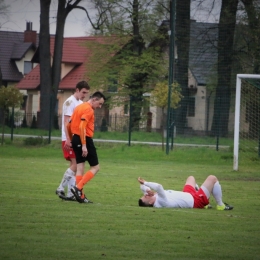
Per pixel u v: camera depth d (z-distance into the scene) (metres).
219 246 19.25
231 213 26.77
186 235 20.92
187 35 88.31
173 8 68.44
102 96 28.77
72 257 16.91
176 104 77.31
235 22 88.19
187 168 56.91
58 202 28.47
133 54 118.81
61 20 118.81
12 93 84.12
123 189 36.12
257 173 52.62
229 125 82.94
